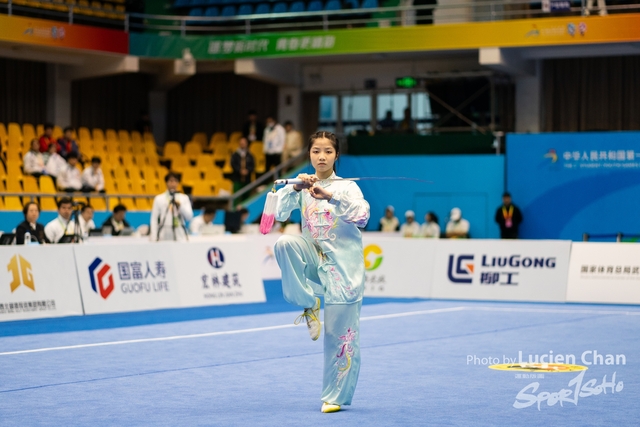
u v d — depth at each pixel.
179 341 11.32
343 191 7.03
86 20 27.61
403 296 18.41
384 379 8.43
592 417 6.60
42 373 8.77
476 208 26.55
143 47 27.38
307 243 6.96
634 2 25.69
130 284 14.88
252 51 27.66
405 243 18.58
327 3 28.39
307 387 8.00
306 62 30.12
